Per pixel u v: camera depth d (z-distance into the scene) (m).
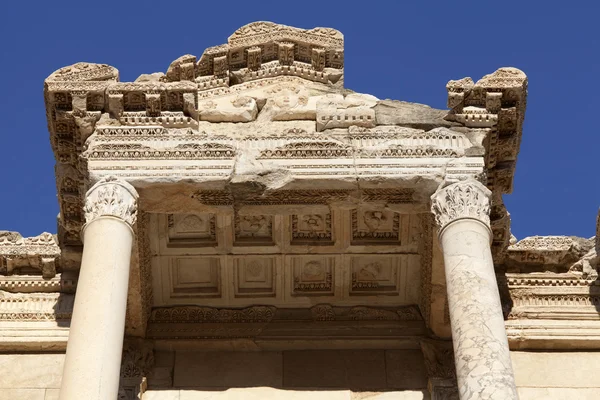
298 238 22.06
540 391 21.64
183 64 22.92
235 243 22.00
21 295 22.69
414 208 20.50
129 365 21.83
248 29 23.44
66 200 21.61
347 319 22.66
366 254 22.16
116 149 20.39
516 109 21.02
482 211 19.66
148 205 20.38
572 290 22.66
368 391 21.91
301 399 21.75
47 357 22.09
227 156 20.38
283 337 22.41
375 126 21.17
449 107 21.09
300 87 23.00
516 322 22.30
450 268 18.94
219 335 22.39
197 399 21.67
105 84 21.16
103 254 18.97
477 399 17.28
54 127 21.23
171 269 22.31
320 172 20.20
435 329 22.27
